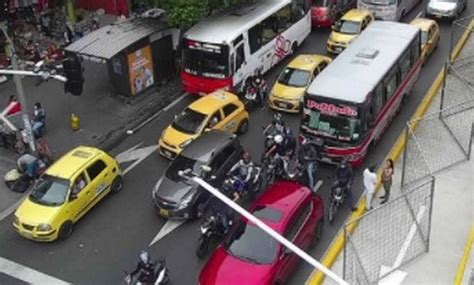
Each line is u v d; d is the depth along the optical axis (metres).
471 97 26.02
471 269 16.91
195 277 17.97
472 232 18.28
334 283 17.06
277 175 21.27
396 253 17.67
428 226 17.56
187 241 19.38
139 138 25.02
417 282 16.81
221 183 20.92
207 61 26.36
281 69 30.17
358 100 20.81
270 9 28.98
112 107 27.14
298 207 17.66
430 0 34.06
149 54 27.50
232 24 27.17
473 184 20.62
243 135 24.91
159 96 27.97
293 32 31.03
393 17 33.12
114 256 18.88
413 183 20.73
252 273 16.30
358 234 18.56
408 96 26.55
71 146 24.47
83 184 20.02
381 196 20.20
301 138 22.06
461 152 22.28
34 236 19.09
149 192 21.67
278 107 26.03
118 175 21.58
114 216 20.56
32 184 22.16
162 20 28.09
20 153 23.66
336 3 34.28
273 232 12.62
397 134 24.14
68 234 19.70
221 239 18.97
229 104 24.17
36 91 28.48
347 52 24.17
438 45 31.23
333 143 21.47
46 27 32.53
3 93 28.33
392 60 23.36
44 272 18.38
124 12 34.69
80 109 27.00
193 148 21.36
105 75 29.80
